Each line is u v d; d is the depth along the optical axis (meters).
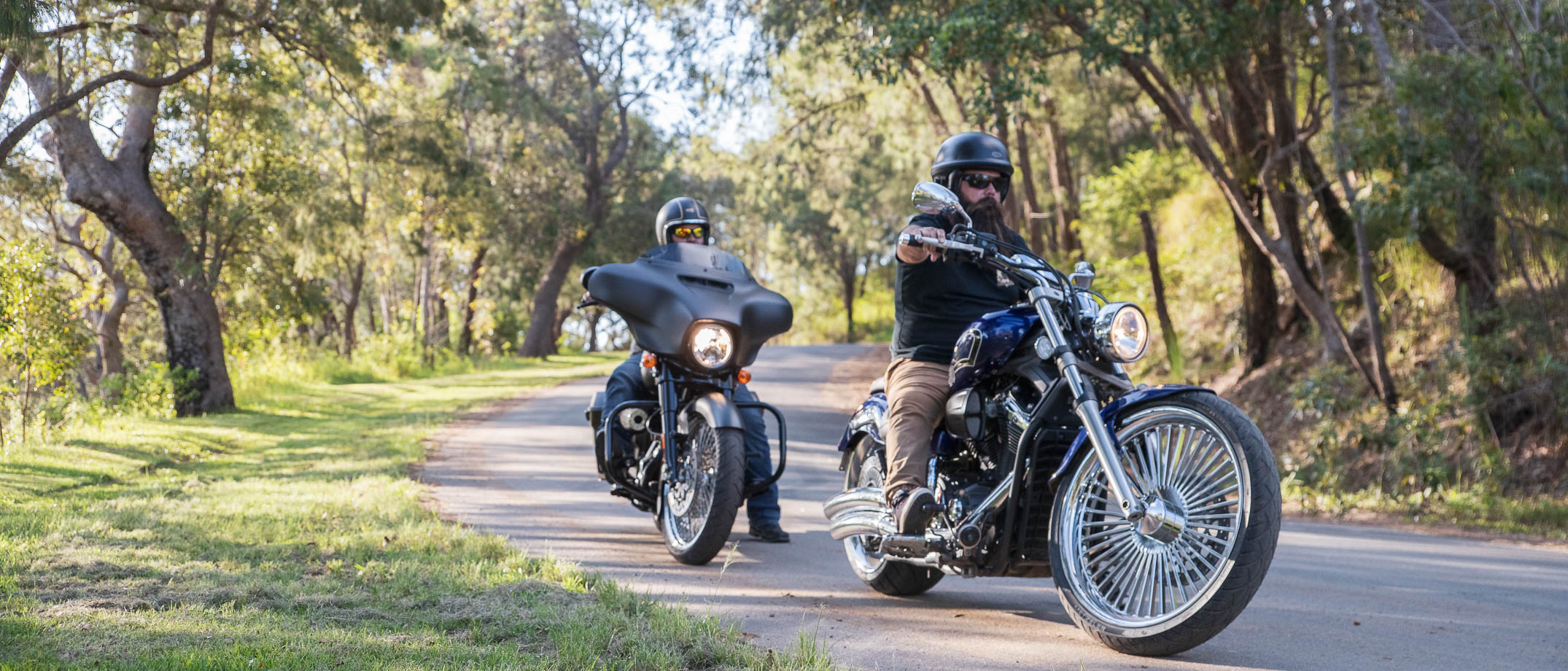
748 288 6.44
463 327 43.69
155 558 5.20
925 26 13.77
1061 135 29.67
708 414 6.00
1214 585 3.63
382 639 3.75
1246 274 17.52
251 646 3.58
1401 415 12.15
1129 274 21.00
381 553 5.52
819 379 25.12
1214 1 13.34
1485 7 11.55
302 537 5.93
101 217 19.75
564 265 46.22
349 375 30.05
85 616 4.02
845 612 4.73
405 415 17.25
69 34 12.59
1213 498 3.81
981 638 4.23
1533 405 11.77
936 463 4.52
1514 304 12.12
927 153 27.94
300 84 23.36
